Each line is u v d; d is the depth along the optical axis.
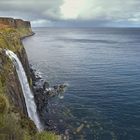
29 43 197.12
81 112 45.09
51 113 44.34
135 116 43.44
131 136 36.22
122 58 123.00
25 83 48.12
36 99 47.78
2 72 33.44
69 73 82.38
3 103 24.67
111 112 45.28
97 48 176.50
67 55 134.38
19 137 19.88
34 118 40.47
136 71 85.94
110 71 86.19
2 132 18.62
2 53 38.97
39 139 24.72
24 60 59.31
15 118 23.72
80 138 35.31
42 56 127.38
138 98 53.38
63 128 38.34
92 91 59.12
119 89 60.91
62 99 52.56
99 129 38.31
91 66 97.75
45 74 79.88
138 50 163.25
